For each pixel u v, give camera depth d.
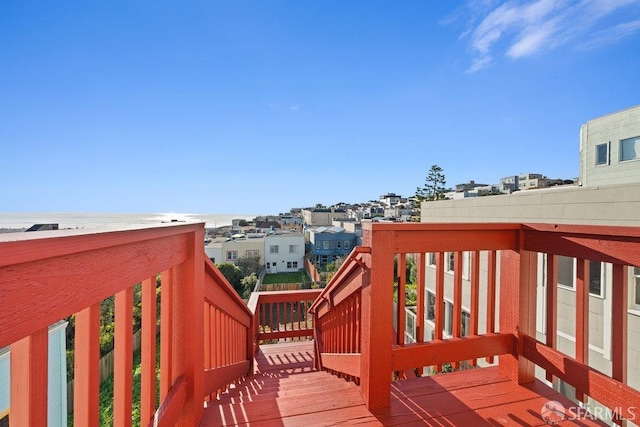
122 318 0.88
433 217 7.97
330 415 1.52
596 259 1.37
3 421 2.94
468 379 1.82
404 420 1.48
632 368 3.94
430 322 7.71
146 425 0.99
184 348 1.37
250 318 3.52
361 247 1.59
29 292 0.53
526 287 1.76
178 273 1.37
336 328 2.72
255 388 2.31
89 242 0.64
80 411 0.73
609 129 9.16
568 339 4.55
